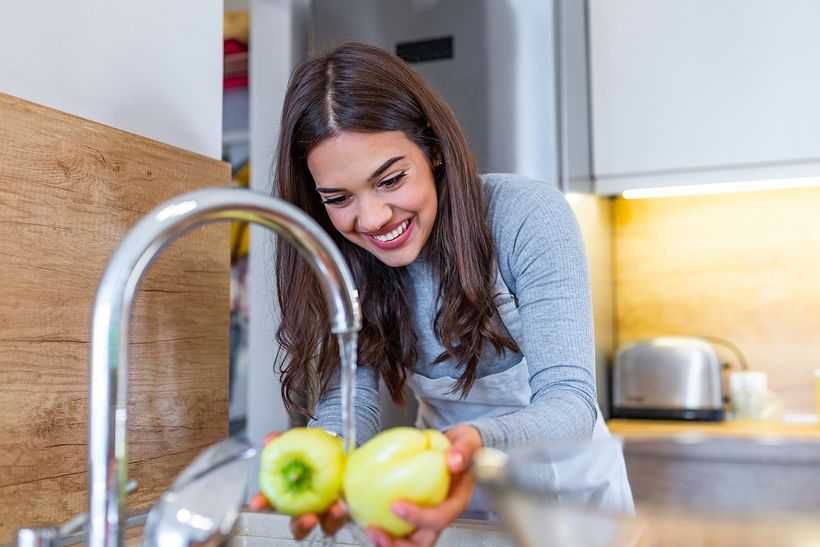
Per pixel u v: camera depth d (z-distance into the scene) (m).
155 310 1.08
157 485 1.07
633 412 2.22
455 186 1.09
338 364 1.21
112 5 1.09
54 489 0.91
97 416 0.56
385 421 2.08
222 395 1.20
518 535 0.52
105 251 1.00
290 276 1.19
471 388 1.28
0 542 0.83
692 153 2.11
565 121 2.01
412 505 0.60
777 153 2.05
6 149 0.86
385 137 0.99
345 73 1.01
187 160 1.15
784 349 2.28
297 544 0.89
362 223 1.01
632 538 0.46
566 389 0.98
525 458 0.55
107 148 1.00
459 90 2.06
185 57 1.23
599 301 2.25
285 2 2.22
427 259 1.19
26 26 0.96
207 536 0.54
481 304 1.13
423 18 2.11
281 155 1.10
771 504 0.62
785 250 2.30
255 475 1.82
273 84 2.22
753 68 2.07
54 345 0.92
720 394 2.16
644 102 2.15
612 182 2.18
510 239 1.13
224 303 1.21
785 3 2.05
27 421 0.88
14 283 0.87
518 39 2.02
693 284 2.37
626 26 2.17
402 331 1.25
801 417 2.19
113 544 0.56
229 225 1.22
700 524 0.45
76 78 1.04
